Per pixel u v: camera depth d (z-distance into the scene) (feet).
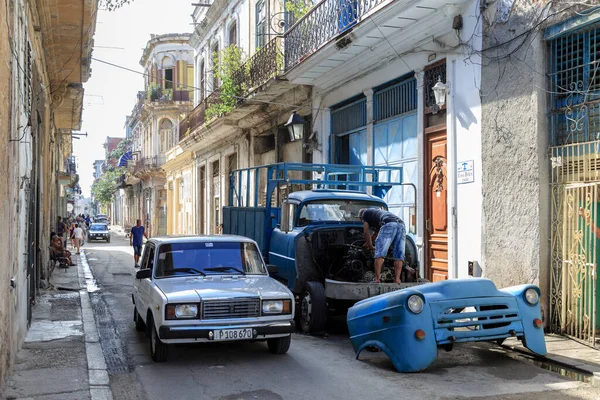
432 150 37.40
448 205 34.83
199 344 26.96
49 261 57.16
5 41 19.67
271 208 34.30
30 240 32.01
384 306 22.43
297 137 48.21
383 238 28.27
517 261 29.45
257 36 66.90
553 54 28.48
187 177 105.70
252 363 23.57
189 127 90.38
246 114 65.57
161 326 22.29
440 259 36.40
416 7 34.37
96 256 88.17
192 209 100.07
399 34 38.40
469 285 22.82
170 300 22.43
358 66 44.70
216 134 77.51
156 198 154.92
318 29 46.26
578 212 26.61
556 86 28.32
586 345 25.27
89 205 429.38
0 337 18.69
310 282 29.48
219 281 25.39
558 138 28.25
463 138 33.76
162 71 147.74
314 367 22.82
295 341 27.91
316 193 33.22
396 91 41.93
